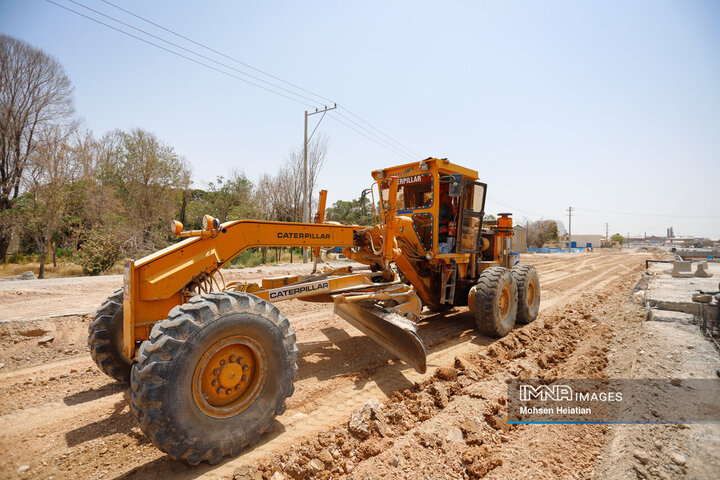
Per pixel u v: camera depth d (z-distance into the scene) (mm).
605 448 3145
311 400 3742
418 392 3949
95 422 3268
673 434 3127
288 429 3182
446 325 6746
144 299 3131
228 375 2799
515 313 6449
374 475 2613
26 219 15914
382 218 5406
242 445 2768
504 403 3846
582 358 5234
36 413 3422
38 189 15258
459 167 6176
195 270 3393
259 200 23375
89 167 17812
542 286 13062
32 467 2629
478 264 7070
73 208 17266
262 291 3871
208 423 2602
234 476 2504
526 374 4621
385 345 4762
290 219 22281
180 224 3354
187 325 2549
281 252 23172
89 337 3727
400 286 5262
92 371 4449
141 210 21469
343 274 5234
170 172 22703
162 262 3236
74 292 8938
